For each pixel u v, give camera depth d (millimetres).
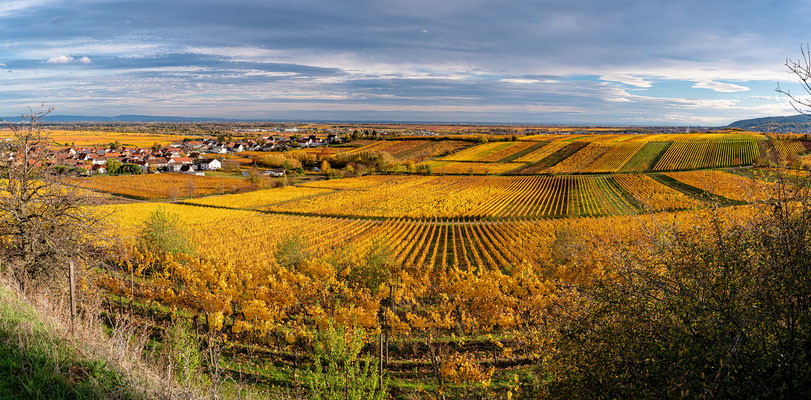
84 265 13969
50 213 13273
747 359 4688
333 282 26688
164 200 77375
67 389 6168
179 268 26125
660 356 5273
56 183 13258
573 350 6246
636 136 165750
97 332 8469
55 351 6641
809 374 4254
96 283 21125
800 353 4453
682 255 5605
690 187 79000
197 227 53969
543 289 21953
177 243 32656
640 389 5293
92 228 13812
